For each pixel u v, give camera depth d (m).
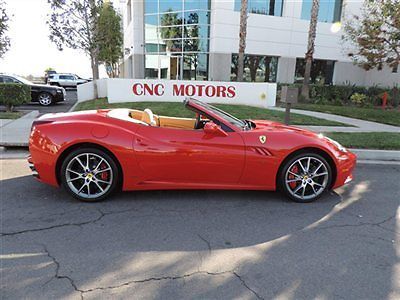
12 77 15.66
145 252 3.00
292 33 21.22
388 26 13.30
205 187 4.20
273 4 20.58
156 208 4.00
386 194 4.77
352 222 3.79
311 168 4.34
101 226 3.50
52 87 16.08
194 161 4.05
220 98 13.52
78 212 3.83
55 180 4.10
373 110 14.30
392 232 3.56
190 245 3.16
